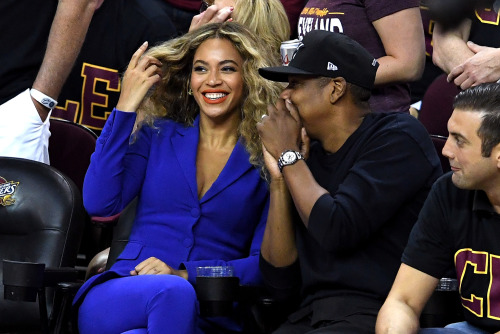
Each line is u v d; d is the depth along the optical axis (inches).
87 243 606.5
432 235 382.3
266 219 471.5
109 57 660.1
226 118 485.1
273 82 479.2
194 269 453.1
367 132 420.5
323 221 402.0
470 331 377.4
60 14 601.6
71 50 600.4
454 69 474.0
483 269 370.3
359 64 421.4
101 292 439.2
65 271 465.4
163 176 475.8
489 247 369.1
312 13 527.8
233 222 470.9
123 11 661.9
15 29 641.0
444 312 413.7
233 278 426.6
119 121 470.6
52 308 476.1
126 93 479.5
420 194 415.5
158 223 471.8
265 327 439.5
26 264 444.8
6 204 516.7
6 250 513.3
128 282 432.1
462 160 360.5
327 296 415.5
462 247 375.2
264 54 485.1
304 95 422.9
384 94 514.3
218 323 452.8
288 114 429.7
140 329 420.8
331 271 414.9
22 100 589.3
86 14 605.9
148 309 419.2
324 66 419.8
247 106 478.3
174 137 487.5
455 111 362.6
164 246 467.2
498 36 502.6
